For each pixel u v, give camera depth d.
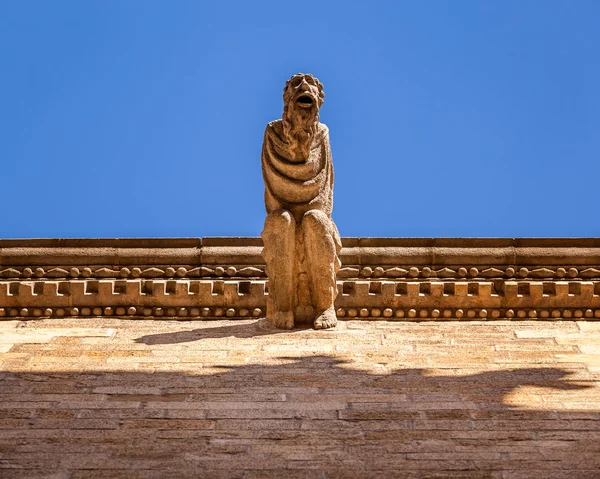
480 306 23.19
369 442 16.08
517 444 15.99
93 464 15.38
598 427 16.56
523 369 19.22
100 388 18.28
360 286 23.19
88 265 24.28
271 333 21.45
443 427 16.59
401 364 19.45
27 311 23.17
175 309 23.19
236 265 24.28
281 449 15.88
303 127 21.69
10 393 18.05
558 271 23.97
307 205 21.98
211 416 17.05
